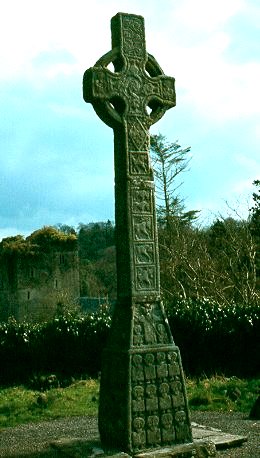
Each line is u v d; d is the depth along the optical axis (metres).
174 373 6.08
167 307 14.33
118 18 6.46
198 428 6.98
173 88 6.70
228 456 5.97
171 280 22.27
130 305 6.07
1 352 14.09
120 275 6.27
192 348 13.55
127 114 6.32
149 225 6.27
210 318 13.54
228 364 13.38
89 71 6.24
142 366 5.91
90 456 5.63
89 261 52.62
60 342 14.26
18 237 40.78
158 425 5.88
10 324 14.66
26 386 12.99
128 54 6.45
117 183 6.36
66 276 39.75
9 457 6.34
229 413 8.68
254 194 23.59
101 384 6.23
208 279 20.94
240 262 20.09
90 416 9.12
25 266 38.59
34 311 38.03
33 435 7.70
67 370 14.17
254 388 10.39
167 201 30.20
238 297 20.16
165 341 6.14
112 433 5.96
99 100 6.21
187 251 22.30
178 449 5.80
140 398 5.84
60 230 44.22
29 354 14.20
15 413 9.55
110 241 61.34
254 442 6.58
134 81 6.42
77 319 14.48
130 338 5.93
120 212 6.28
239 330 13.26
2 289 39.50
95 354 14.14
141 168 6.31
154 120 6.52
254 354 13.19
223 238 22.08
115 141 6.43
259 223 23.05
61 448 6.24
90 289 44.72
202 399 9.43
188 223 29.19
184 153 30.84
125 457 5.57
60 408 9.76
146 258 6.20
